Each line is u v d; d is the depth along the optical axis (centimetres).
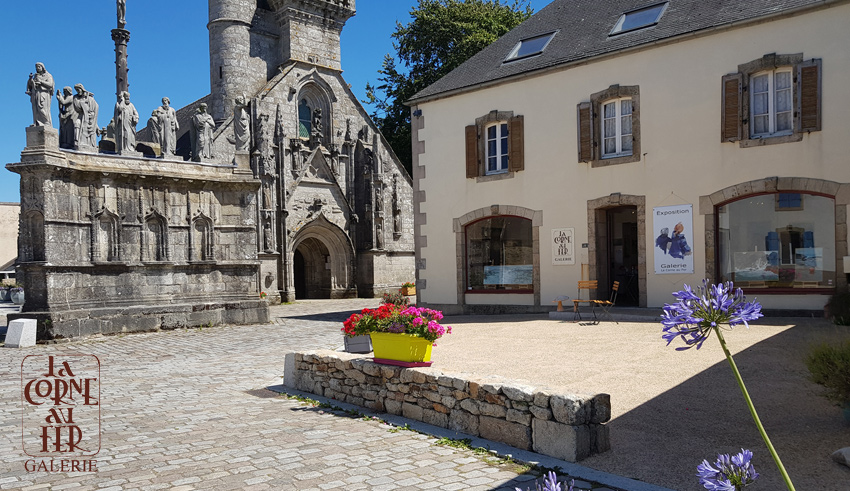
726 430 639
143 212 1927
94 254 1816
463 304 2044
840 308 1239
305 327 2008
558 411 605
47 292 1698
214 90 3497
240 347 1549
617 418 705
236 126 2173
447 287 2086
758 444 591
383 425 769
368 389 855
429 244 2133
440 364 1038
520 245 1941
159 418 831
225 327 2025
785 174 1465
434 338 822
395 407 810
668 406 731
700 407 719
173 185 2003
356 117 3788
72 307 1755
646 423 680
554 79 1844
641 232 1678
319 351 992
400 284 3803
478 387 690
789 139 1459
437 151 2112
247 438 723
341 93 3734
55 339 1664
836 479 497
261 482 568
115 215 1861
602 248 1791
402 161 4278
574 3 2128
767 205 1510
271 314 2555
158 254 1967
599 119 1769
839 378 617
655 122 1658
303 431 750
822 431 613
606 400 612
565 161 1820
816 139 1426
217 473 597
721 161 1555
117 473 606
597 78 1761
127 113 1947
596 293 1759
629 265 1834
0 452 689
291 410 870
